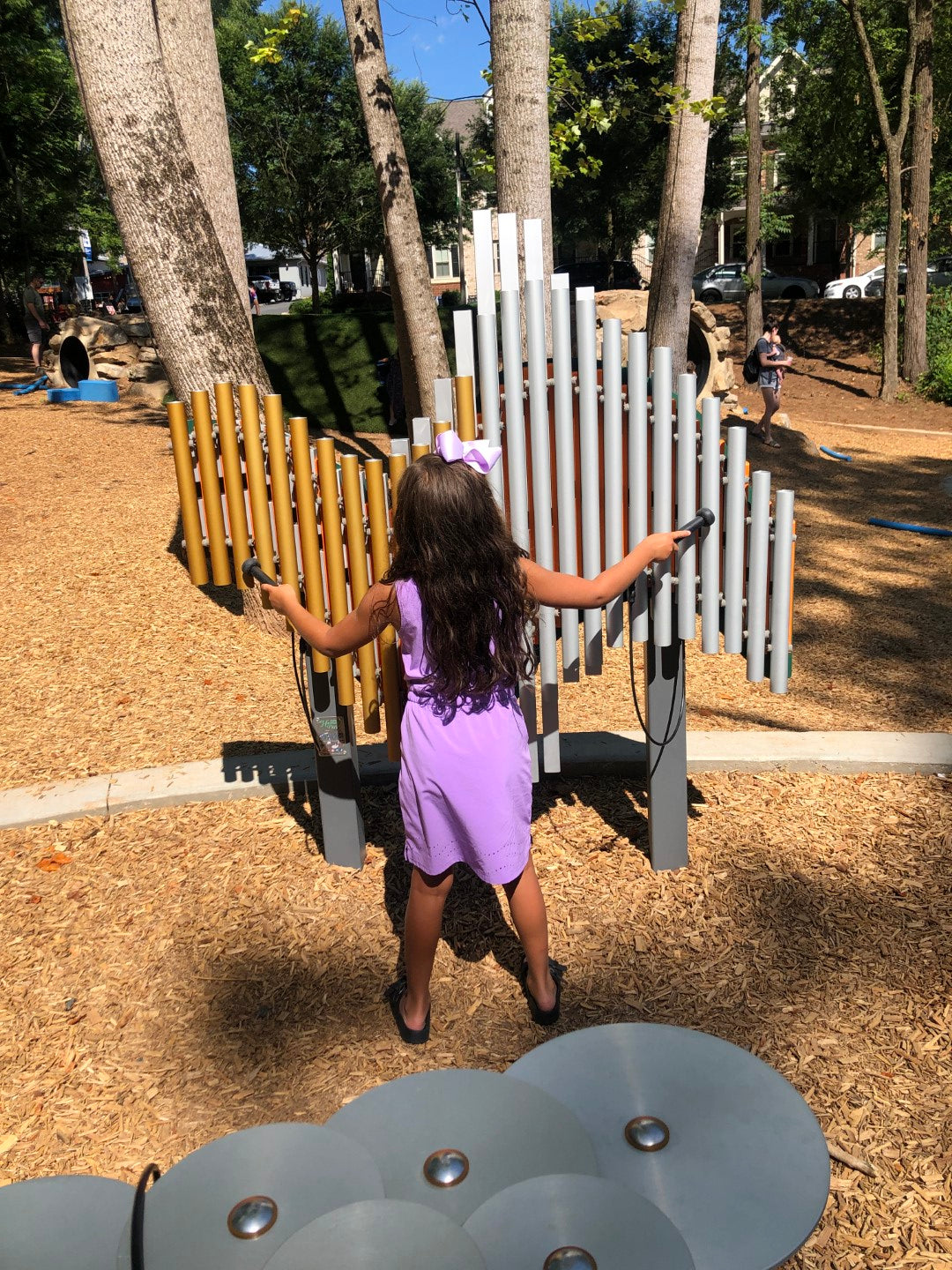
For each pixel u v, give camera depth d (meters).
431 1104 1.95
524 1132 1.88
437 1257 1.55
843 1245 2.12
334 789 3.57
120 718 5.18
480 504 2.39
